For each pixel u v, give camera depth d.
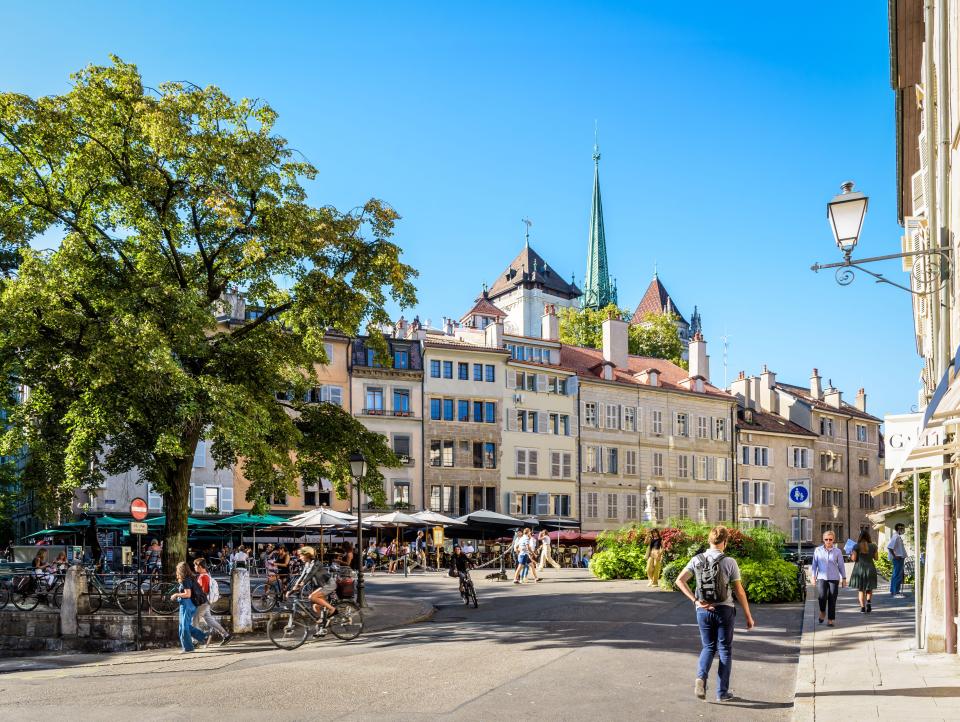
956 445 13.29
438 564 49.16
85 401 21.03
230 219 23.14
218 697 12.41
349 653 16.73
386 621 22.09
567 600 24.66
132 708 11.76
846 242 13.52
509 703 11.34
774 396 90.38
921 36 22.97
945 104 16.81
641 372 77.56
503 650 16.12
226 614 21.47
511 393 68.38
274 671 14.69
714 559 11.49
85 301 23.09
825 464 89.50
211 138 22.91
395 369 63.41
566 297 177.38
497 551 54.31
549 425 70.38
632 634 17.67
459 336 74.81
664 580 27.33
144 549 48.06
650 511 56.78
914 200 27.98
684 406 78.81
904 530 41.69
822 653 15.00
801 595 24.95
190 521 42.00
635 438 75.00
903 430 13.48
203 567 20.34
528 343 72.25
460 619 22.25
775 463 84.75
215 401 21.28
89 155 22.97
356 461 25.75
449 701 11.55
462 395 66.12
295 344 25.36
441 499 64.56
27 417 22.38
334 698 12.02
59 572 25.84
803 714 10.23
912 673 12.65
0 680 14.85
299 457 26.91
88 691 13.30
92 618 21.39
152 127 22.02
